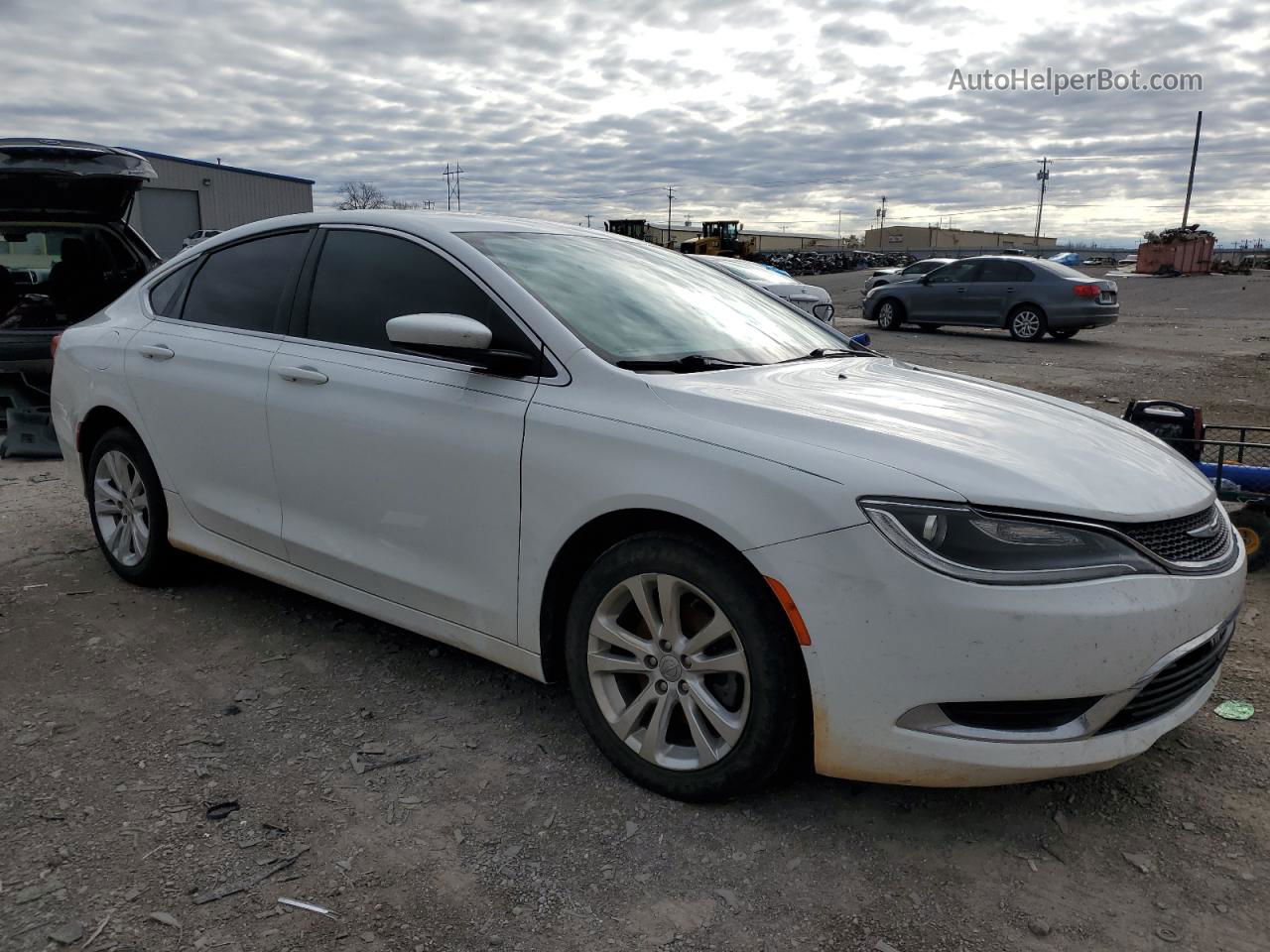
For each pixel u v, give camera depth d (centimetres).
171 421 387
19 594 416
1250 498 457
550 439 274
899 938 217
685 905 226
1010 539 225
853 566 227
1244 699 333
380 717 312
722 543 247
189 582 433
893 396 295
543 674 289
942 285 1753
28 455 695
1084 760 232
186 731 301
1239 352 1533
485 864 240
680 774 263
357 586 334
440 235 324
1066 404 342
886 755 233
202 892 226
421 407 304
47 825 250
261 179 4103
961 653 222
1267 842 253
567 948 212
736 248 4600
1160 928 221
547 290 306
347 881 232
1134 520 238
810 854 246
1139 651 228
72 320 732
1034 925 221
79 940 210
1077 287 1594
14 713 311
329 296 348
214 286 396
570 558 281
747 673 245
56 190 662
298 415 337
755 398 268
